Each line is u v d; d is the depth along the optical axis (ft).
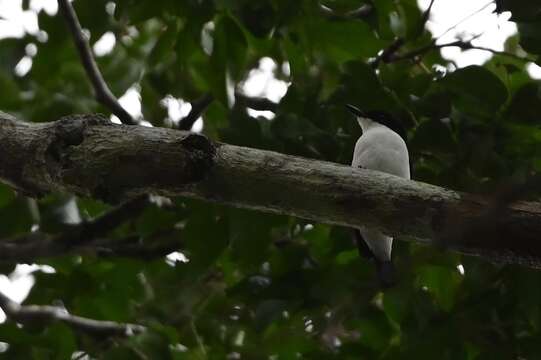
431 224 20.67
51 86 41.47
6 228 34.76
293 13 30.66
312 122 32.14
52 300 36.70
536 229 19.61
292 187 21.72
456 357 30.45
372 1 32.32
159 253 36.37
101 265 36.63
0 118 24.00
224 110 39.14
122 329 32.40
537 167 29.53
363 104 31.32
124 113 36.11
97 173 22.31
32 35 40.34
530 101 29.37
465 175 29.76
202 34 33.86
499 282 30.78
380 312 33.42
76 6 35.70
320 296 32.19
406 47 37.14
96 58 41.78
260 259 30.78
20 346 31.22
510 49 38.32
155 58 33.68
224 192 22.20
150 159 21.94
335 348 35.58
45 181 23.40
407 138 32.19
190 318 37.32
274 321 33.47
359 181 21.42
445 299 32.76
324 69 34.47
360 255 32.22
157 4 32.19
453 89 29.63
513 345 30.19
